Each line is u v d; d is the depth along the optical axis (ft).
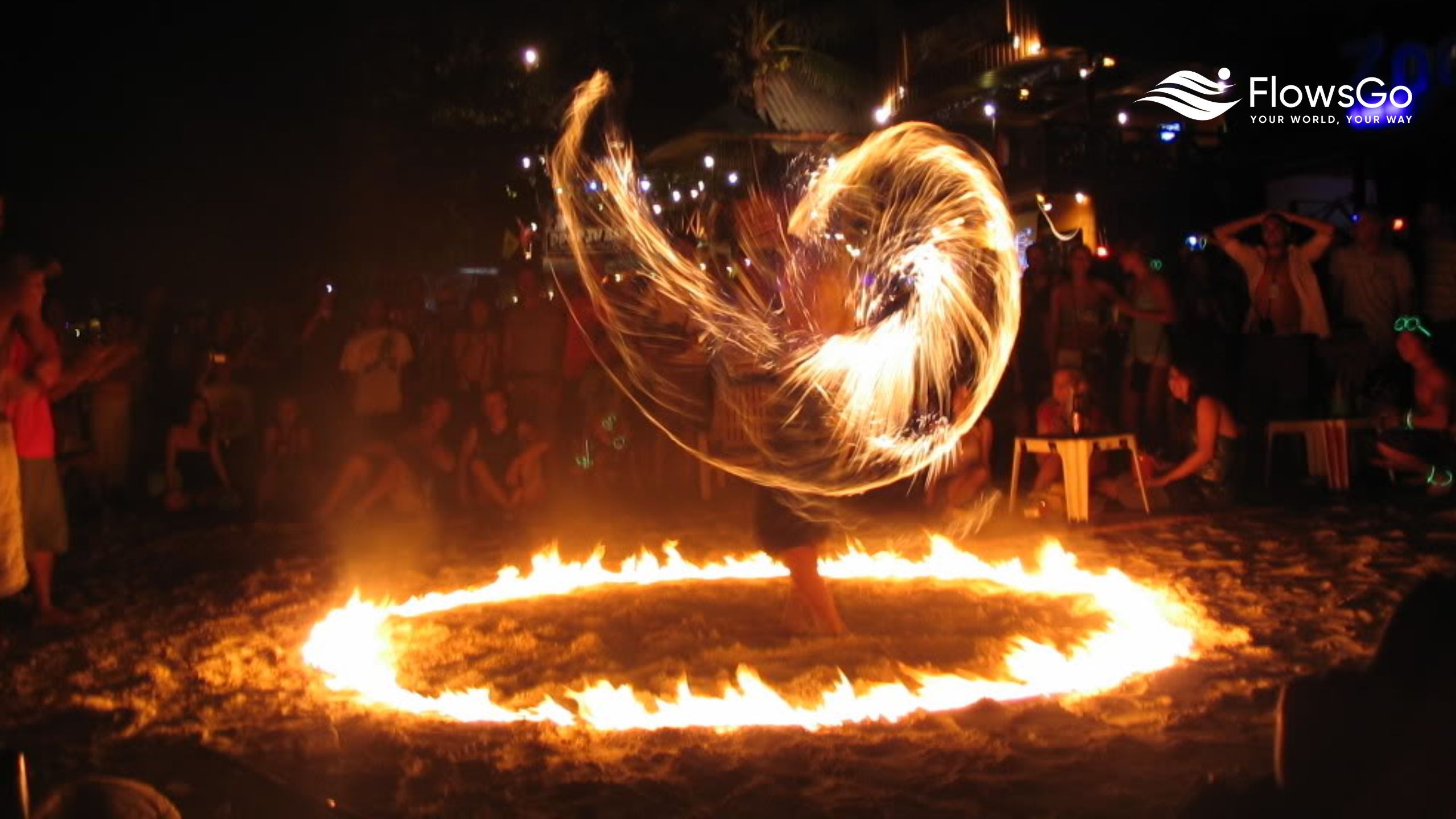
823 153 68.44
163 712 19.81
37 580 26.91
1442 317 43.37
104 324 48.37
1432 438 39.19
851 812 14.73
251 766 16.75
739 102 73.67
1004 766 16.05
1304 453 44.60
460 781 16.15
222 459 46.32
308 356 49.96
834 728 17.71
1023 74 63.98
